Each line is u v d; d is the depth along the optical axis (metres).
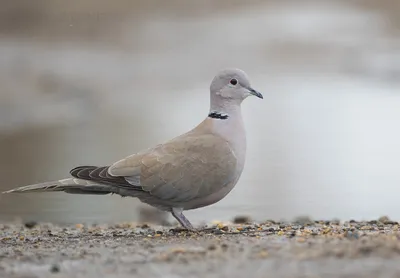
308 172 16.91
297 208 13.95
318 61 36.28
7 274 7.35
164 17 41.22
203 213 13.77
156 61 34.56
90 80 30.64
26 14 34.25
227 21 42.47
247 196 14.95
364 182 16.00
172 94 29.36
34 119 24.86
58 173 16.77
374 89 29.61
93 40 34.84
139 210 13.91
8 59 31.38
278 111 25.09
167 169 9.87
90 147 19.64
